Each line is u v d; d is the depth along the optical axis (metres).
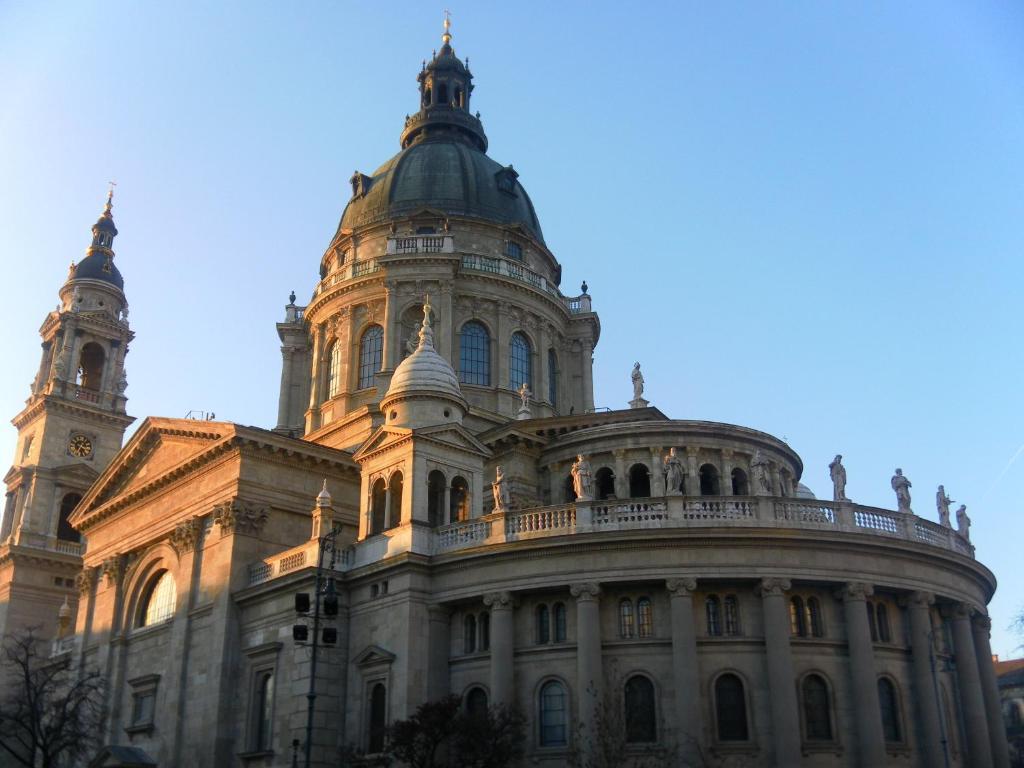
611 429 58.75
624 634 44.19
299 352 83.12
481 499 53.06
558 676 44.06
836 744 42.34
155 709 58.84
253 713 52.16
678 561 43.84
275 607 53.03
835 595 44.88
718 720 42.34
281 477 59.72
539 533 45.72
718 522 44.62
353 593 50.41
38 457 89.69
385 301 75.69
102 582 69.56
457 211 80.38
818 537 44.25
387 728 41.28
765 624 43.19
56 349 94.88
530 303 78.44
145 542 65.19
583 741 41.81
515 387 76.19
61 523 90.12
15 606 83.94
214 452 59.66
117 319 97.62
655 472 57.44
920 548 46.25
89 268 98.12
